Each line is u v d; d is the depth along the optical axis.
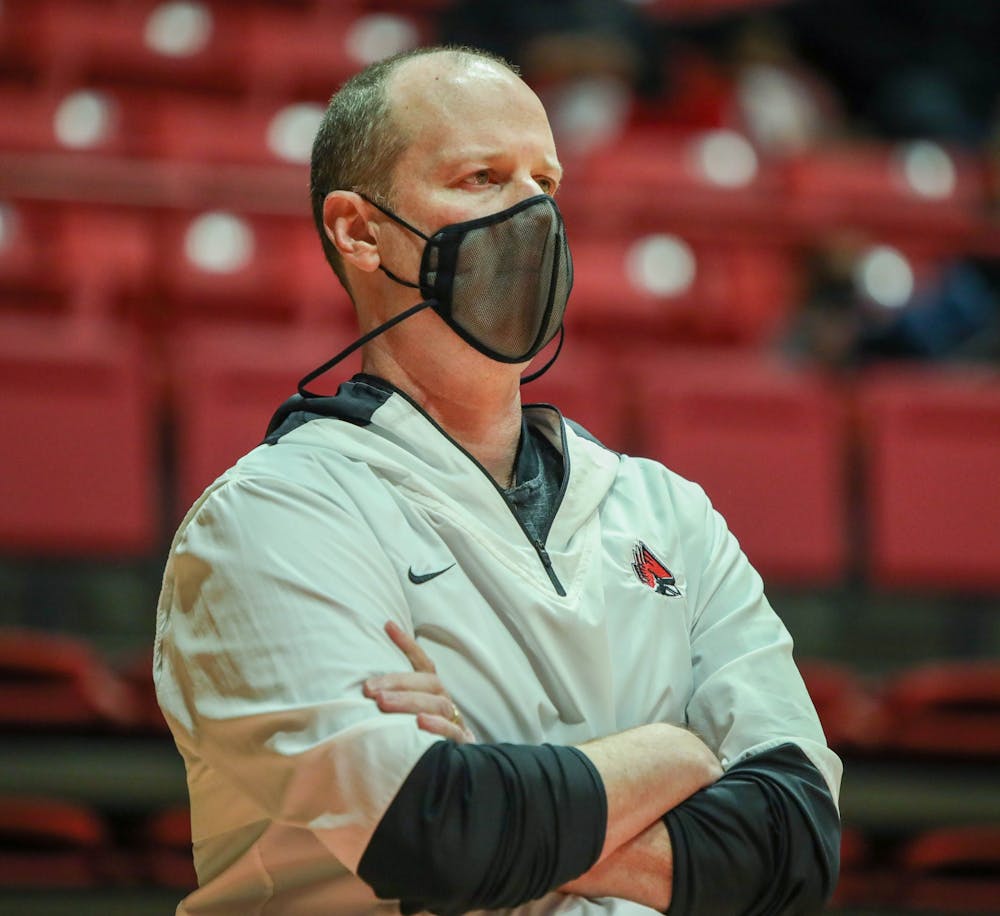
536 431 5.36
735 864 4.51
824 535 14.29
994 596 14.48
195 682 4.55
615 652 4.88
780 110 24.61
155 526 13.47
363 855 4.15
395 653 4.48
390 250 5.02
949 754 11.48
